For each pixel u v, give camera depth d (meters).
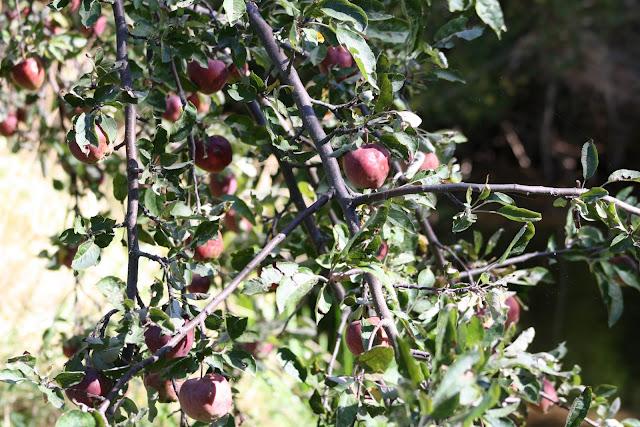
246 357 1.56
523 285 2.45
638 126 10.52
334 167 1.75
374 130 1.74
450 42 2.25
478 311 1.74
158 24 1.95
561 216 8.15
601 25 10.12
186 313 1.61
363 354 1.45
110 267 4.16
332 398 1.84
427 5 2.33
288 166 2.25
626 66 10.59
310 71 2.36
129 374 1.43
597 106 10.64
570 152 10.86
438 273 2.33
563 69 9.79
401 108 2.15
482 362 1.26
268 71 1.94
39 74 2.45
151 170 1.74
